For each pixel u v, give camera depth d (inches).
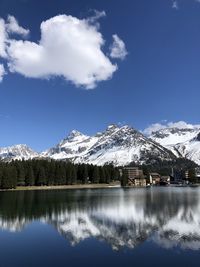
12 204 4783.5
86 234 2497.5
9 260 1811.0
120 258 1827.0
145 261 1758.1
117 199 5782.5
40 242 2239.2
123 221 3102.9
